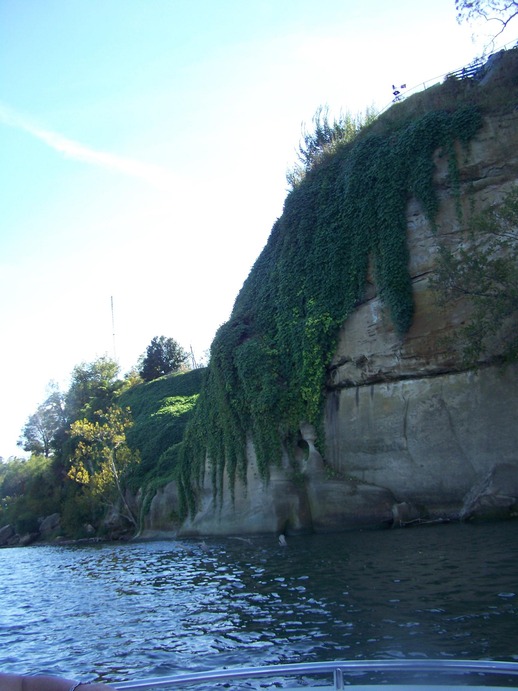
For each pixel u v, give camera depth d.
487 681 4.72
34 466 84.44
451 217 26.67
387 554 17.23
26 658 10.84
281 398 30.09
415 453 26.17
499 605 10.33
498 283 23.09
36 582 21.92
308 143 37.19
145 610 13.87
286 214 33.69
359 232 29.28
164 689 4.52
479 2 25.62
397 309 26.88
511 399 23.86
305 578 15.13
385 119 30.69
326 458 29.16
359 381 28.45
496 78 27.28
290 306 31.92
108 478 44.97
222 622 11.62
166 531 37.41
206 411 35.00
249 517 29.52
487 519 22.94
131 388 66.62
